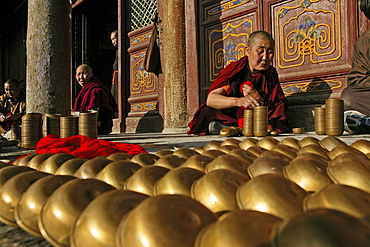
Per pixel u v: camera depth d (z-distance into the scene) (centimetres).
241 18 545
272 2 501
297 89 475
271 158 64
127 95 800
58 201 48
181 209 37
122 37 797
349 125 323
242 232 30
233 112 403
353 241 25
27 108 375
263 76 409
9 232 55
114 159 85
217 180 48
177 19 608
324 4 446
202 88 597
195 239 34
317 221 26
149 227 34
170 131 603
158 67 695
